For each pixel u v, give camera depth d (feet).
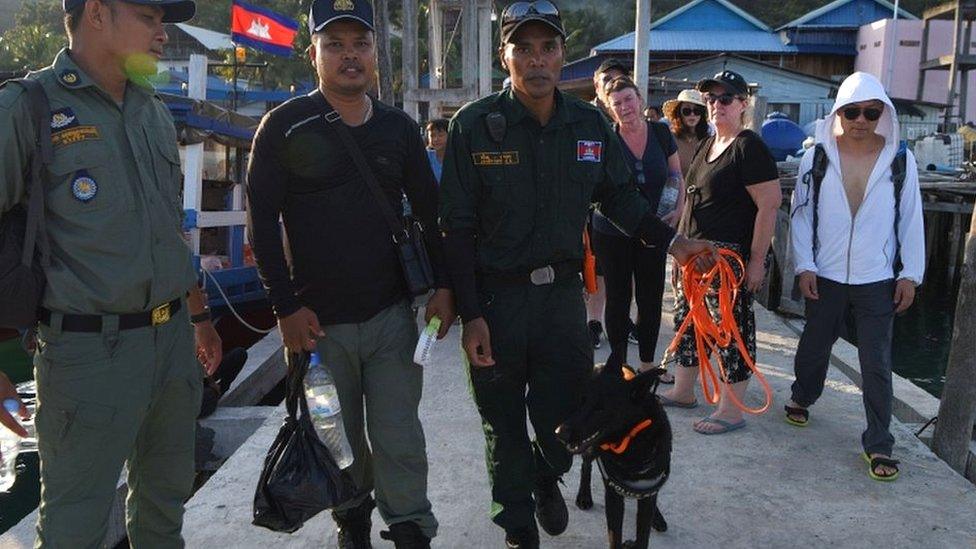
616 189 10.64
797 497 12.98
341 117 9.27
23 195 7.58
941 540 11.66
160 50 8.12
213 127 29.37
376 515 12.27
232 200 33.71
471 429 16.05
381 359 9.79
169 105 27.20
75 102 7.68
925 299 58.44
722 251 13.19
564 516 11.19
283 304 9.21
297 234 9.39
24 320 7.49
